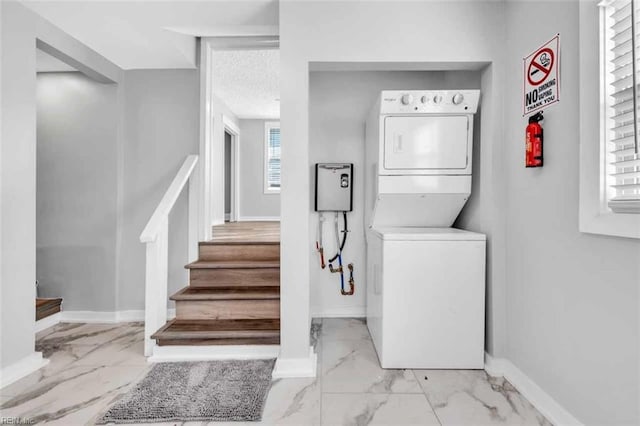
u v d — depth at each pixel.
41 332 2.91
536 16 1.85
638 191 1.34
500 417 1.72
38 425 1.65
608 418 1.39
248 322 2.54
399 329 2.21
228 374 2.12
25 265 2.22
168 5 2.22
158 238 2.50
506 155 2.15
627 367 1.31
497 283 2.16
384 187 2.34
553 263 1.71
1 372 2.04
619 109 1.35
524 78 1.96
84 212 3.20
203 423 1.68
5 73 2.10
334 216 3.16
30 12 2.24
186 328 2.42
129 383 2.05
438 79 3.09
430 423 1.67
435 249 2.20
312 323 3.03
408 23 2.16
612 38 1.35
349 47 2.15
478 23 2.16
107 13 2.30
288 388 1.99
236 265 2.79
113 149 3.17
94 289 3.21
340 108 3.12
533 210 1.88
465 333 2.21
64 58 2.65
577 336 1.55
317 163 3.09
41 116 3.20
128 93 3.19
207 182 3.19
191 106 3.16
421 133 2.32
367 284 2.97
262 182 6.35
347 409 1.79
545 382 1.77
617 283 1.35
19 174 2.19
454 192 2.33
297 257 2.16
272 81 4.39
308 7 2.15
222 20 2.43
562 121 1.65
